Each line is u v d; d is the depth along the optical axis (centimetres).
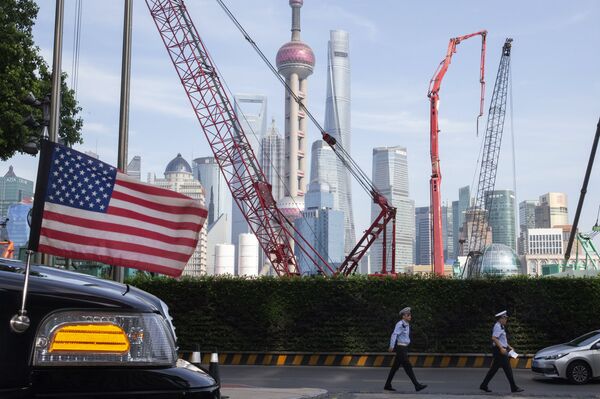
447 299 2792
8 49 2522
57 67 1502
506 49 13738
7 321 235
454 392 1802
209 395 256
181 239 582
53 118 1498
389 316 2788
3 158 2609
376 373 2384
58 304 243
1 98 2520
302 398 1576
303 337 2811
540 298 2764
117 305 253
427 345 2759
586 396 1720
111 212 547
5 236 7225
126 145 1697
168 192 574
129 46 1728
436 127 7562
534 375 2333
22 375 230
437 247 7275
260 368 2548
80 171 484
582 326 2733
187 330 2830
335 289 2823
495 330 1836
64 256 493
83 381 237
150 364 252
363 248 5838
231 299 2844
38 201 362
